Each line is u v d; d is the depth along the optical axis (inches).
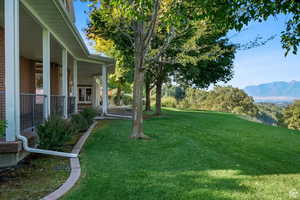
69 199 95.0
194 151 182.7
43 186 109.3
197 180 119.4
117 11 208.2
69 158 158.4
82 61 401.4
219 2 122.5
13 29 143.8
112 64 459.5
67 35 248.1
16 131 144.5
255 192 106.3
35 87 368.5
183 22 163.8
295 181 122.3
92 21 338.6
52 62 400.8
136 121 233.0
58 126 170.4
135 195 99.7
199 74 450.6
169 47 297.4
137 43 236.8
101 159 153.4
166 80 517.7
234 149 200.5
